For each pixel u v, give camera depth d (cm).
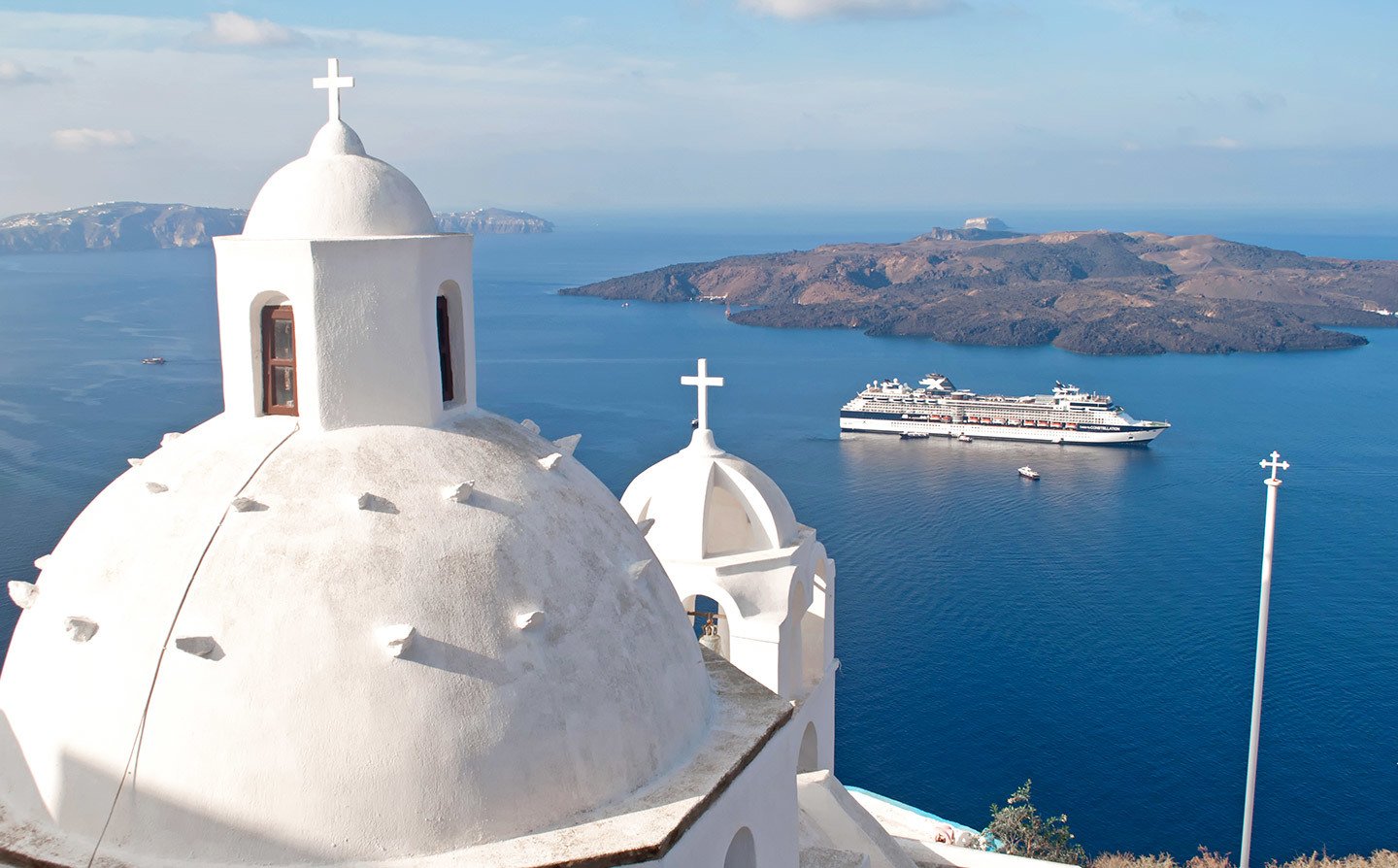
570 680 908
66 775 859
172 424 10169
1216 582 7319
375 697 836
